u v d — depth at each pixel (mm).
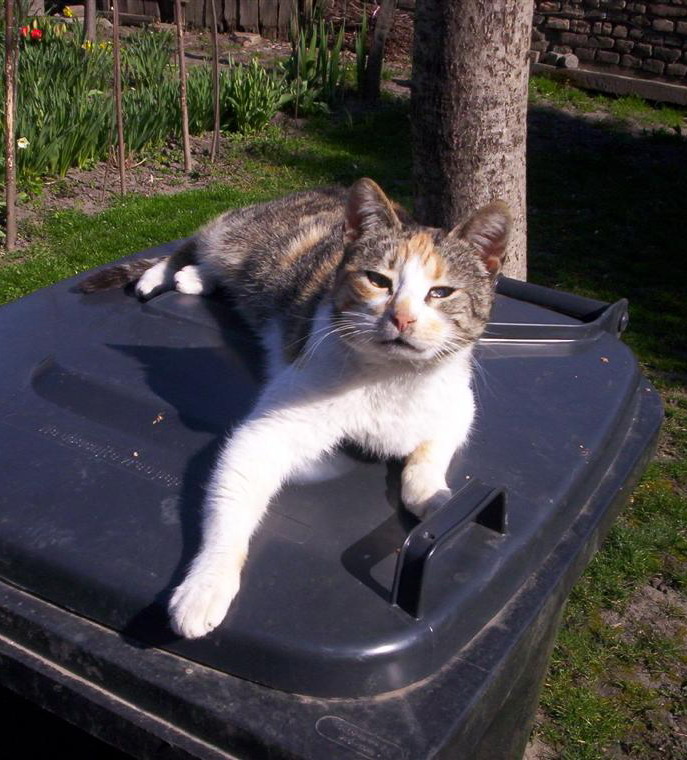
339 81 2699
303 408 590
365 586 451
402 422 593
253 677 422
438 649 434
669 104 2807
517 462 575
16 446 537
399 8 3250
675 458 1196
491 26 1075
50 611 458
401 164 2217
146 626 438
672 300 1609
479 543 489
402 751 392
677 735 818
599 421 625
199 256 879
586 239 1848
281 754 395
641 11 2799
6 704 517
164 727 420
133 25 3361
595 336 749
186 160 2061
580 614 943
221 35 3266
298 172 2133
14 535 471
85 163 1979
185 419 575
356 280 640
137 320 704
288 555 473
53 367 623
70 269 1539
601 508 582
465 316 640
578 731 814
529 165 2256
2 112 1827
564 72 2936
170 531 482
